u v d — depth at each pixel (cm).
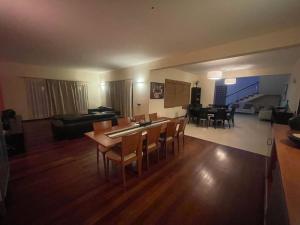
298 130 161
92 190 204
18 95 589
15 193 195
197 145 380
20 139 312
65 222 154
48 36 283
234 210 173
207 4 175
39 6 182
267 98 968
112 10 191
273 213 117
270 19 209
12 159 288
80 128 416
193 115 636
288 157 119
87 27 241
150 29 246
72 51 384
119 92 675
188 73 782
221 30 246
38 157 298
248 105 988
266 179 228
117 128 277
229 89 1082
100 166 267
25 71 595
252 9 184
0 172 174
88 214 164
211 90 800
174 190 207
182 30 249
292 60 439
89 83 796
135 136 218
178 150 342
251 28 238
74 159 292
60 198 187
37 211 167
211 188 212
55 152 321
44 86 647
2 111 440
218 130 532
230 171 258
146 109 548
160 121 344
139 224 153
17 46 343
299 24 223
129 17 208
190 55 375
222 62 480
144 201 185
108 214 165
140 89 561
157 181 226
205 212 170
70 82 718
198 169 263
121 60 484
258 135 475
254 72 604
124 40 299
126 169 260
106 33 266
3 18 212
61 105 697
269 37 255
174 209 173
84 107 783
